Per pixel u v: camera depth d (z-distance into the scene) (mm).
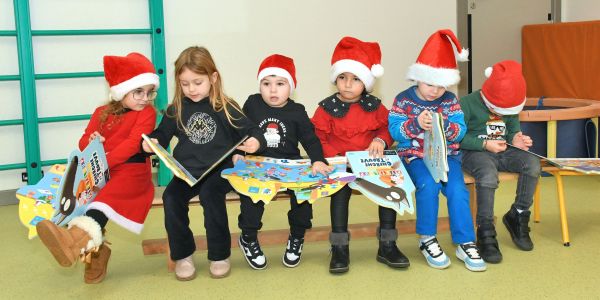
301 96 3551
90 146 1745
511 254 2047
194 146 1906
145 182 1930
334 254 1919
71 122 3176
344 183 1841
